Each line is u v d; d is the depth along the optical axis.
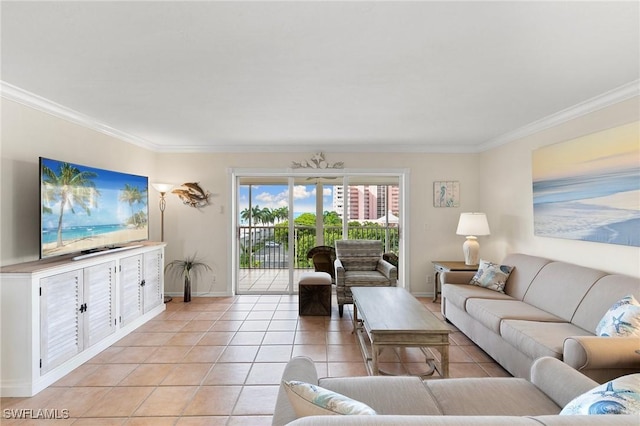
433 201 5.22
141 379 2.64
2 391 2.41
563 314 2.80
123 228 3.79
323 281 4.25
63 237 2.91
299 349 3.22
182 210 5.21
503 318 2.77
